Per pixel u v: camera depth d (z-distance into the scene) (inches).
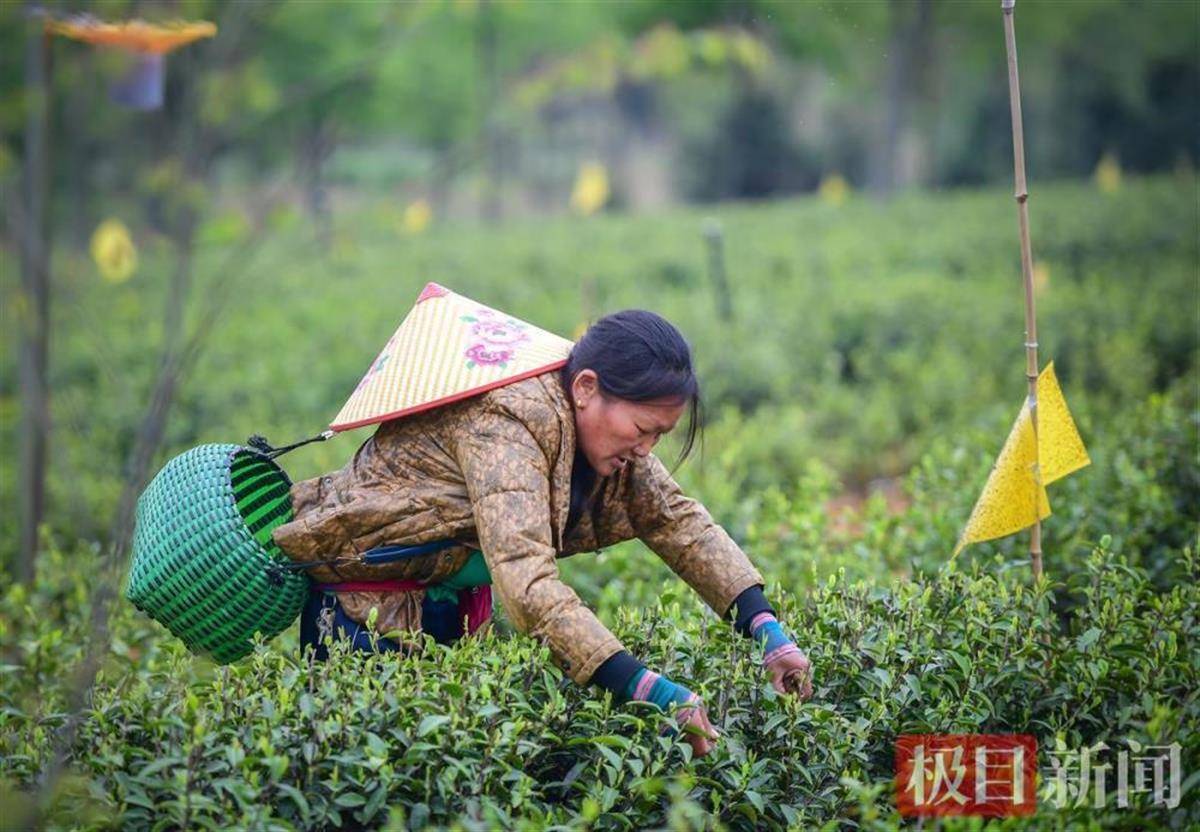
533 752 210.7
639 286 1037.2
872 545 365.4
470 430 220.4
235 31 468.4
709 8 1279.5
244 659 245.9
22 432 434.6
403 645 234.5
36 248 421.1
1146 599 312.0
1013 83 271.4
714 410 701.9
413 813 201.6
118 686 259.4
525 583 209.3
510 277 1084.5
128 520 231.3
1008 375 745.0
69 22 351.9
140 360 759.1
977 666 245.0
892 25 1738.4
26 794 207.0
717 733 222.7
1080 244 1226.6
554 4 1333.7
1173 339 795.4
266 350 802.2
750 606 238.4
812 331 849.5
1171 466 401.1
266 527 243.9
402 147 2129.7
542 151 3088.1
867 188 2438.5
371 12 722.2
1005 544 346.3
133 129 1095.6
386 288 1034.1
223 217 471.2
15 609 358.3
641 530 244.1
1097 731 252.4
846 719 231.1
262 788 197.5
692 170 2453.2
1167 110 2464.3
